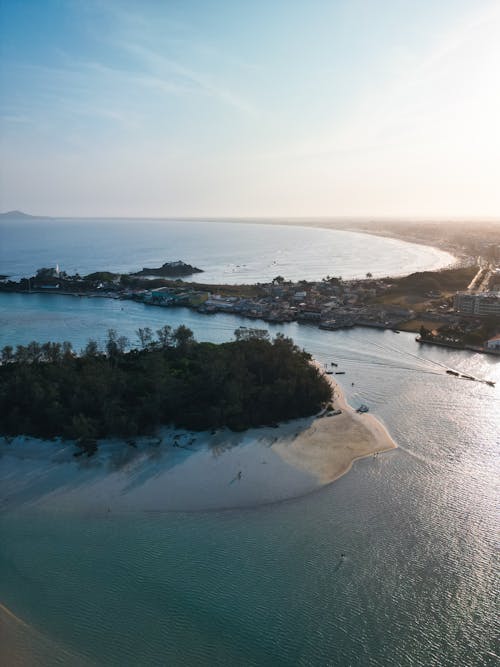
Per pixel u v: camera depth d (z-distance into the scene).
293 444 125.12
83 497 103.00
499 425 136.12
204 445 124.81
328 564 82.88
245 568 82.19
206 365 148.38
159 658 67.00
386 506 98.88
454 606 74.75
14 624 72.25
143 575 81.00
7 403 135.00
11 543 89.19
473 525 92.88
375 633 70.25
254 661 66.38
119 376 147.38
